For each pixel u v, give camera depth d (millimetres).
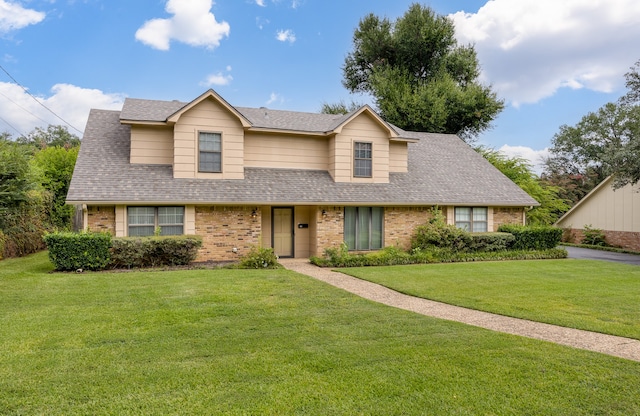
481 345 5559
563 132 44688
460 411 3748
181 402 3846
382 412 3713
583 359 5078
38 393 3990
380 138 17109
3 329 5996
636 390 4219
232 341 5605
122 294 8383
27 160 15344
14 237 14953
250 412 3684
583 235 25219
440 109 29438
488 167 20469
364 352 5227
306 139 16844
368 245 16422
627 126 37094
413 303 8469
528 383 4359
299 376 4457
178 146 14266
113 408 3725
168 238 12430
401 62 33750
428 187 17562
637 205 21891
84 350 5180
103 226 12969
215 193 14062
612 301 8656
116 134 15711
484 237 16344
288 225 16109
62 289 8781
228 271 11625
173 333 5914
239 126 15086
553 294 9305
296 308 7523
